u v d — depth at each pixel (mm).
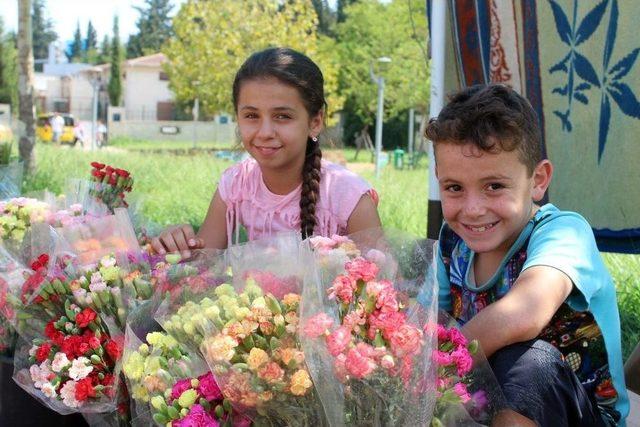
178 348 1628
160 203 8211
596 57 3588
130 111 46344
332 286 1475
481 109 1682
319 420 1442
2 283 2043
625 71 3461
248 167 2654
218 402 1521
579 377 1799
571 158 3750
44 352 1861
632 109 3451
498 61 4082
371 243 1742
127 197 2701
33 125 9867
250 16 22031
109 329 1838
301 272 1656
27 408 2080
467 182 1726
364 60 28594
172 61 26266
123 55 53500
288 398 1435
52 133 28609
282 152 2373
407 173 15703
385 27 27609
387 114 28453
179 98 28594
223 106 23766
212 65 22672
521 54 3955
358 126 34969
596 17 3566
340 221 2502
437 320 1557
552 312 1614
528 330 1583
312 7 21578
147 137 36812
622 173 3520
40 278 1946
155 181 10641
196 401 1507
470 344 1516
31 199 2459
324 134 2615
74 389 1756
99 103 50969
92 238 2074
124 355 1666
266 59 2373
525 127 1708
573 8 3672
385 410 1379
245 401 1437
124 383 1809
